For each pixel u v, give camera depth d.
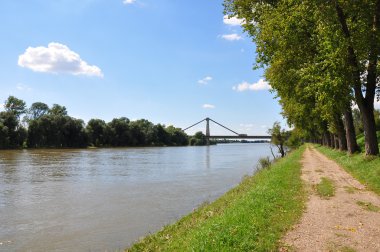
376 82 21.84
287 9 22.09
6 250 14.77
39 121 115.31
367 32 18.80
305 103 32.72
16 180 35.62
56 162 58.28
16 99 120.25
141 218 19.80
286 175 20.27
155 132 166.38
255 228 9.23
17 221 19.36
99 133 134.88
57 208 22.59
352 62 19.39
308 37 22.20
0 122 103.81
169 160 67.75
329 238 8.65
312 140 100.50
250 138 174.75
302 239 8.59
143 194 27.75
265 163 42.56
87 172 43.75
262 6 25.64
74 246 15.13
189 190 29.66
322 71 20.44
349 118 28.19
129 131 145.25
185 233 11.05
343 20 19.38
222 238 8.41
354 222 10.05
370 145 21.67
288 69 24.84
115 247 14.80
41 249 14.85
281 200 12.87
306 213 11.11
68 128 120.75
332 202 12.73
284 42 22.52
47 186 31.94
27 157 69.94
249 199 13.20
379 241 8.41
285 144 69.19
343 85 19.56
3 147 103.19
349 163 23.80
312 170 23.05
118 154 87.38
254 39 26.44
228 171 46.03
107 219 19.69
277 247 8.05
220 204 16.39
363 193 14.36
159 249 10.04
